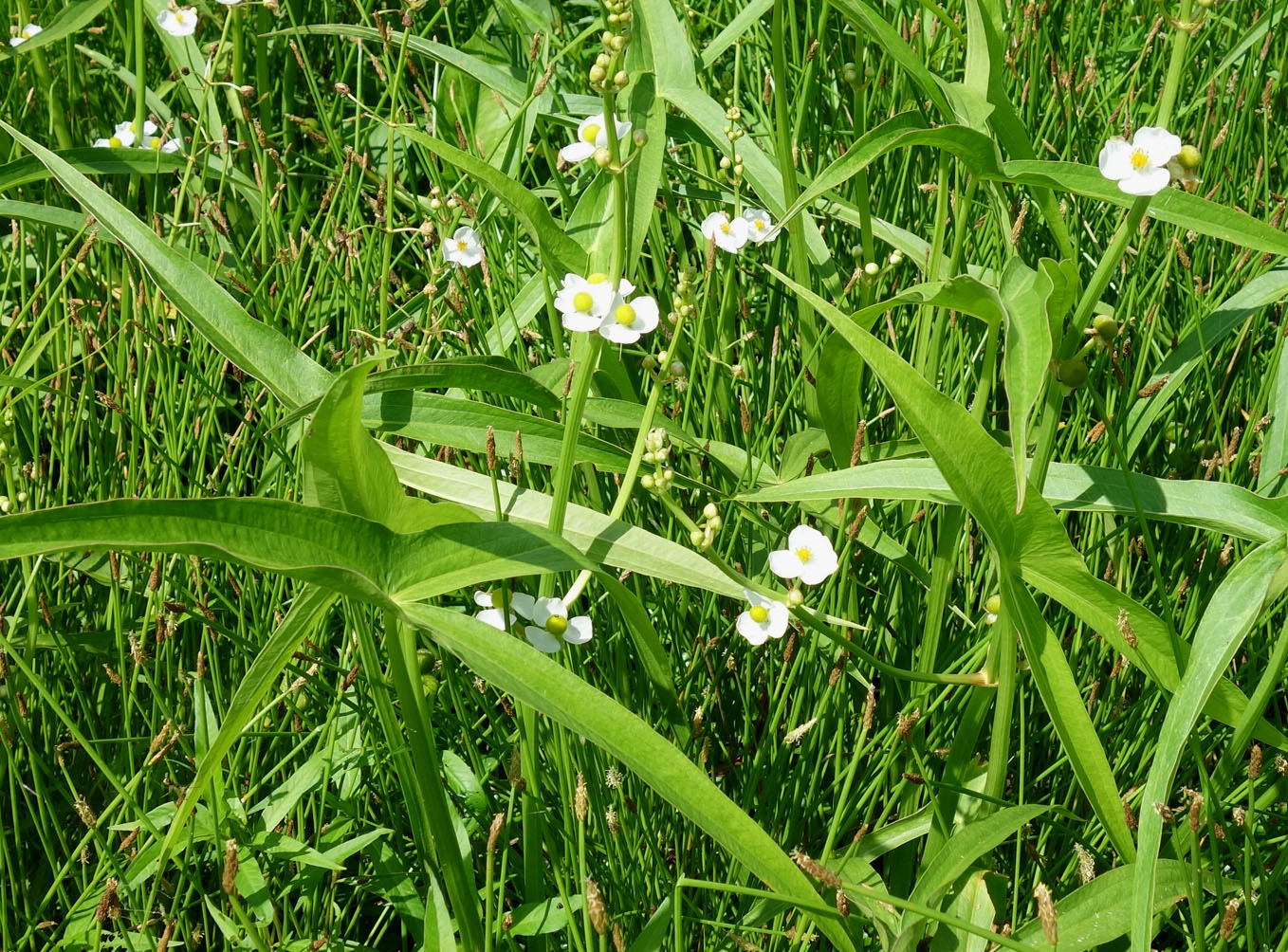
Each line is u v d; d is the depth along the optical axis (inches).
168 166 41.0
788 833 30.2
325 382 25.3
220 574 33.6
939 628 29.8
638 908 28.8
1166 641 24.6
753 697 32.7
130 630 33.4
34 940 29.6
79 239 39.1
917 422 22.4
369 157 44.2
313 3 51.8
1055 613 32.8
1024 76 43.9
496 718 30.1
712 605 31.5
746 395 37.5
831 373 28.1
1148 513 26.2
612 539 25.5
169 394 36.0
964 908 26.9
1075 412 35.4
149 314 37.1
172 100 47.7
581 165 39.4
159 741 27.5
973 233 40.6
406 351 36.4
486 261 34.5
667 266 40.6
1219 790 26.3
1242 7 49.6
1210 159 43.2
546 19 43.9
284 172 41.4
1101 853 30.1
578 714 21.1
